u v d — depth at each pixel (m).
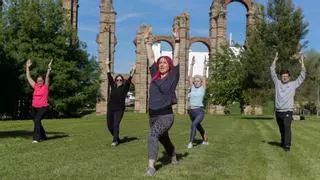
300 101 50.03
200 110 15.50
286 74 14.87
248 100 57.66
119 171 10.23
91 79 63.75
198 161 12.00
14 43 55.44
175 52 10.77
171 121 10.43
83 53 62.81
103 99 69.12
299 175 10.31
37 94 16.75
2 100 54.66
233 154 13.62
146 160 11.95
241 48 65.44
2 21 56.84
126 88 16.00
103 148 14.69
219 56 71.69
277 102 14.96
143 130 24.03
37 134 16.62
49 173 9.85
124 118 45.16
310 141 18.39
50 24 57.34
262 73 47.88
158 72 10.59
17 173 9.81
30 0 57.59
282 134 15.42
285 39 48.03
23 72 54.19
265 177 9.91
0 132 21.86
